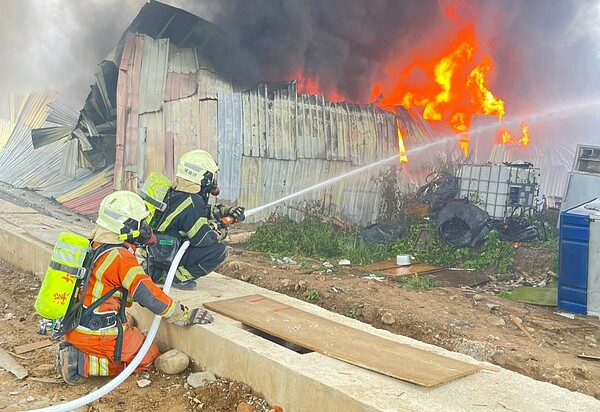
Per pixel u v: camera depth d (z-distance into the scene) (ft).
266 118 43.11
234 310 16.14
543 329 20.93
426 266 32.96
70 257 13.51
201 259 17.76
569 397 11.43
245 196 41.96
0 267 26.37
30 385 14.30
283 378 12.35
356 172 45.57
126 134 40.68
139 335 14.88
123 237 13.83
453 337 18.47
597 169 35.53
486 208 37.45
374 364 12.36
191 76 43.19
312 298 22.00
